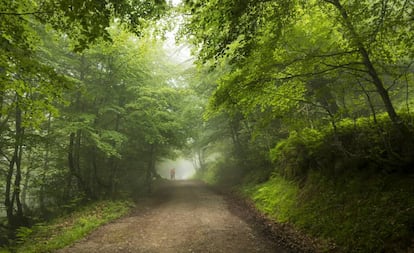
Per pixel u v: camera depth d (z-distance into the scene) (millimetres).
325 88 7395
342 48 6773
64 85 5887
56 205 16781
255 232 8695
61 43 12984
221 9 5180
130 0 5578
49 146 15117
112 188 18500
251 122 16641
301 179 10758
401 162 6551
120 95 16750
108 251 7516
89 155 18844
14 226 13992
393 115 6484
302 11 6793
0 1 4840
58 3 4582
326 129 9547
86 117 13242
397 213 5711
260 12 5457
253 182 17031
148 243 8172
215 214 12070
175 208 14609
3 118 14320
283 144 13125
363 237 5871
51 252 7496
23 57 5391
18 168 14523
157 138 18203
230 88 7098
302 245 6996
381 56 6148
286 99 8242
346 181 8141
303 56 6703
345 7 5918
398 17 5262
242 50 5762
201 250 7246
